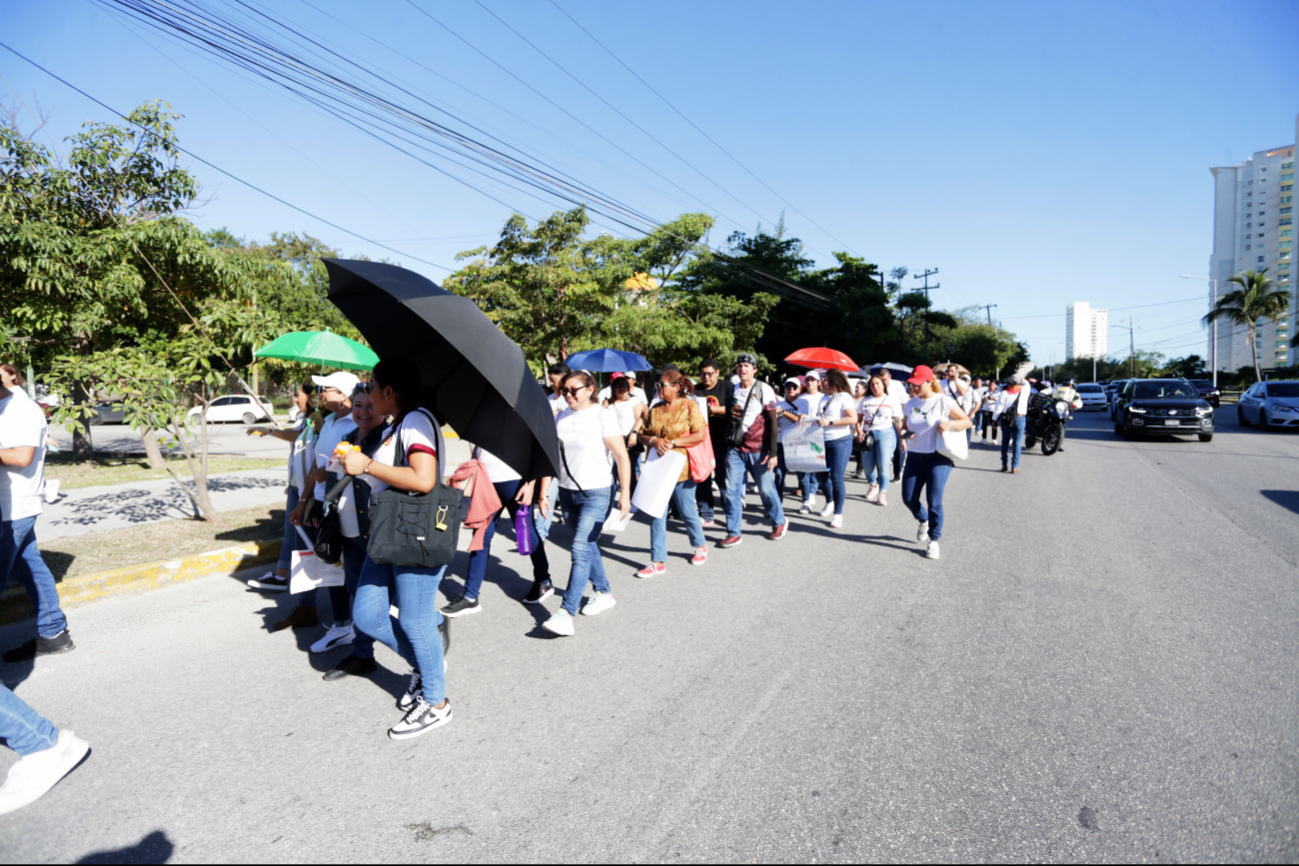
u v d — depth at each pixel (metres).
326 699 3.64
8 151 9.05
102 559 5.69
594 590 4.92
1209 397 30.27
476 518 4.46
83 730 3.31
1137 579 5.62
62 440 17.88
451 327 3.12
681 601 5.16
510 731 3.30
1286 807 2.67
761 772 2.95
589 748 3.15
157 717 3.44
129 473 11.53
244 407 27.42
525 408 3.26
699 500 7.89
